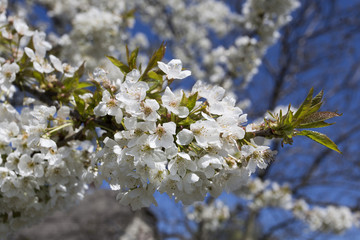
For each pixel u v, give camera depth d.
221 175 0.35
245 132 0.35
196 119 0.34
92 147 0.44
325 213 1.62
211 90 0.36
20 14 0.61
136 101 0.32
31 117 0.42
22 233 2.23
